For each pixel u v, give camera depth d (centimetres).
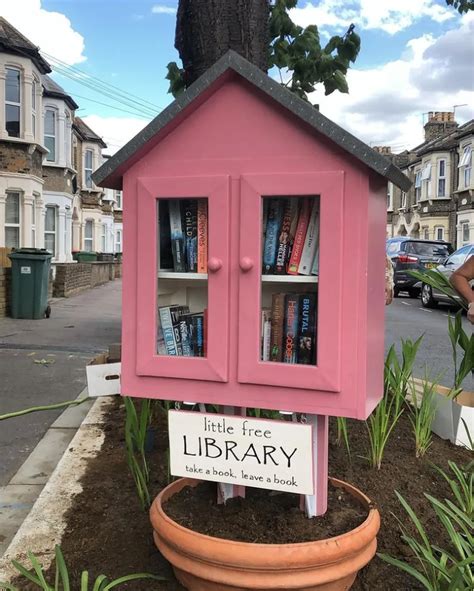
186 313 236
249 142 211
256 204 209
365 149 194
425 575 221
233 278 214
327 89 482
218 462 222
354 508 238
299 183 205
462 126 3309
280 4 474
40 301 1043
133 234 226
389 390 412
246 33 362
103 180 225
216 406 300
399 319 1252
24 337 839
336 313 205
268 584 196
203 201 223
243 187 210
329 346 206
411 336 986
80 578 232
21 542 260
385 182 219
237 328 214
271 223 218
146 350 225
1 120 1545
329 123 197
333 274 204
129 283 228
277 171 208
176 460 227
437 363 736
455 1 602
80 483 319
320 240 205
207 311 220
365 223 202
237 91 210
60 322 1016
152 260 223
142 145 216
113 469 336
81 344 793
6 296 1066
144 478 304
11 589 210
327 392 208
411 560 244
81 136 2811
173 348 230
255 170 211
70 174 2241
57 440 413
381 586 229
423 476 321
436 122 3662
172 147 220
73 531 270
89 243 2986
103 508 289
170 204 230
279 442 214
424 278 377
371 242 212
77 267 1662
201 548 200
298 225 215
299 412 213
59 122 2119
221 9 361
